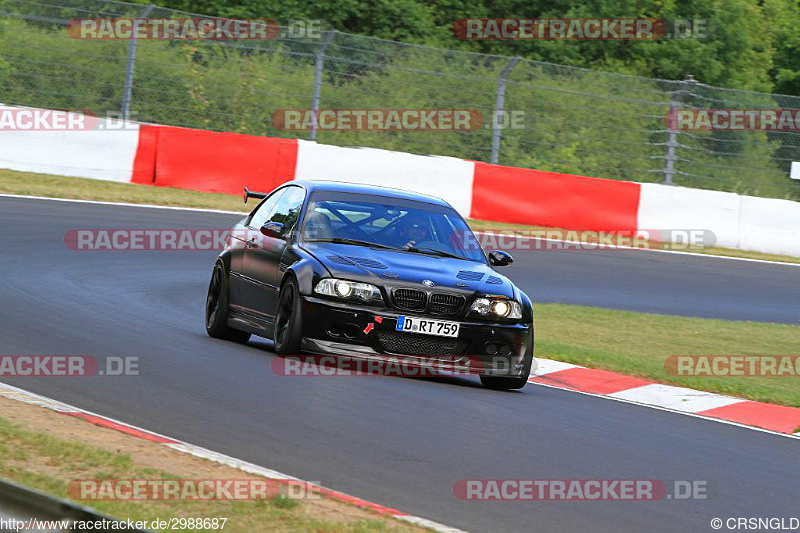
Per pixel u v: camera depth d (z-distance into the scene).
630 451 23.66
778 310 55.44
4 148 66.19
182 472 17.77
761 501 20.47
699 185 77.69
